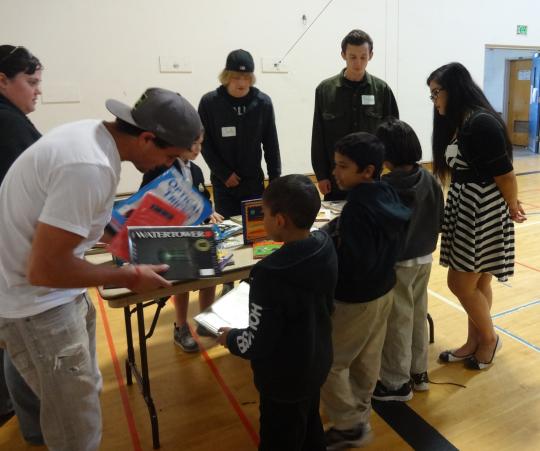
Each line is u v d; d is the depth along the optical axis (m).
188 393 2.06
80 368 1.25
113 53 4.05
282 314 1.19
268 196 1.25
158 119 1.07
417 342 1.95
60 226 0.98
